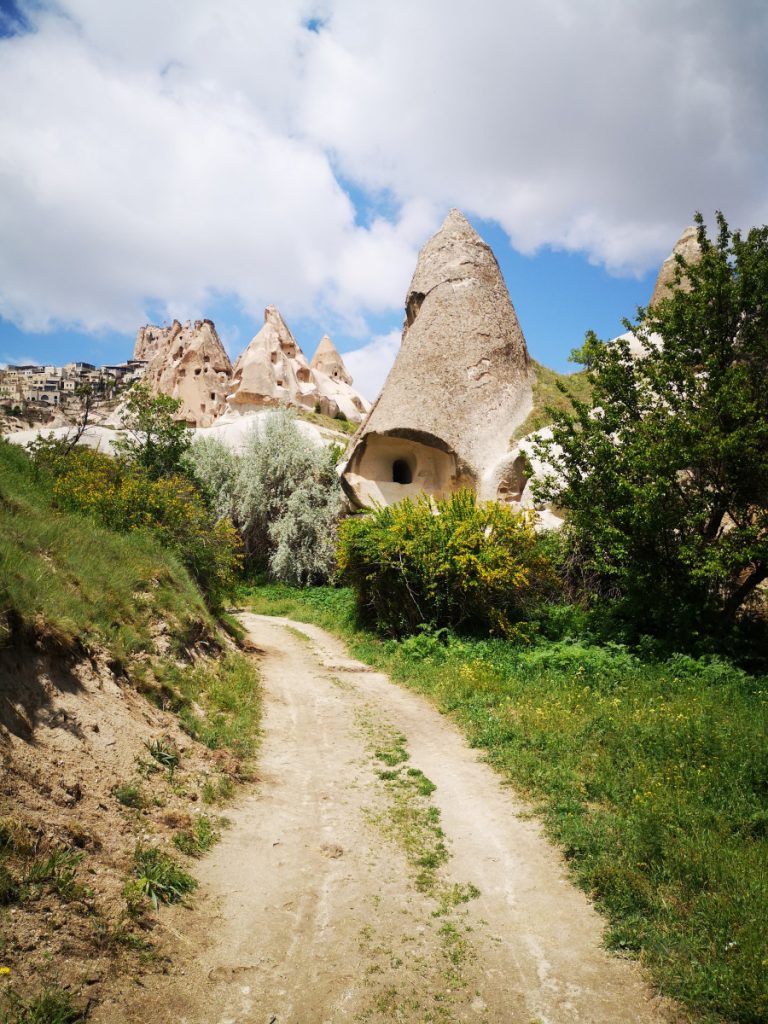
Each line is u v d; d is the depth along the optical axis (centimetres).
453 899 422
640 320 1301
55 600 580
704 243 1238
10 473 1036
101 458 1340
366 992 333
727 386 1068
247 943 364
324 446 3117
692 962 344
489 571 1267
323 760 676
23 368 14375
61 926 320
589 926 393
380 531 1422
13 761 402
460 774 641
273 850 475
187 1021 299
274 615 2002
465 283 2369
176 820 471
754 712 754
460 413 2170
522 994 334
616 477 1157
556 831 506
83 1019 279
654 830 464
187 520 1235
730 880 409
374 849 487
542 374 2430
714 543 1081
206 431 3822
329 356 6856
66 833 383
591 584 1498
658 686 876
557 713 763
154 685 652
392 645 1286
